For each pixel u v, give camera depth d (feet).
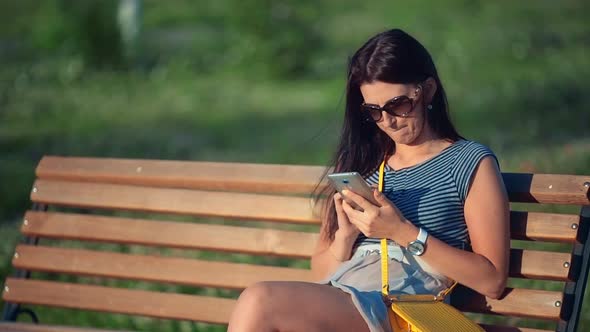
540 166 38.70
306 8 96.84
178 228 22.08
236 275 21.39
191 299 21.62
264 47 94.32
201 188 22.24
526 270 18.49
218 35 108.78
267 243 21.27
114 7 97.30
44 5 118.01
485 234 17.74
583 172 36.65
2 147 61.31
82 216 23.03
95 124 69.62
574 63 72.49
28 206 43.45
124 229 22.56
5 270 32.65
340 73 92.02
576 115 54.24
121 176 22.77
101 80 88.33
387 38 18.43
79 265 22.77
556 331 18.29
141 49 100.27
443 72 73.77
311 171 21.02
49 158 23.65
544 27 90.02
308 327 16.93
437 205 18.31
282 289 17.17
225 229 21.68
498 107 59.62
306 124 65.31
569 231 18.30
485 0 101.86
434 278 18.28
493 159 18.29
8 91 82.48
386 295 17.52
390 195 18.97
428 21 94.58
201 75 93.50
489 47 79.51
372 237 18.47
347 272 18.69
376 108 18.39
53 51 97.66
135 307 22.06
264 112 73.15
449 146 18.88
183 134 64.34
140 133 65.16
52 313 30.12
